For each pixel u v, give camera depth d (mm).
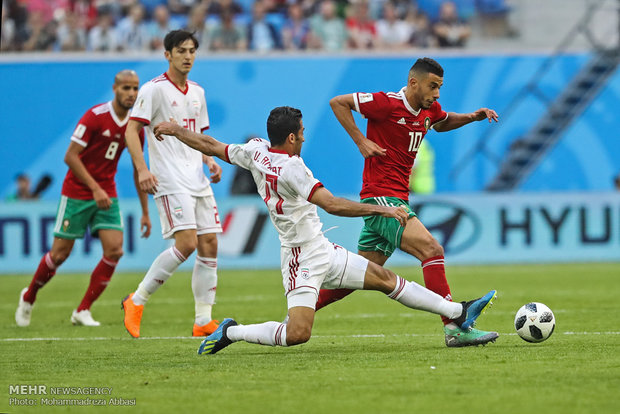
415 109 24172
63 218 32469
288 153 21875
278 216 21875
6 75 72250
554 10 80562
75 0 76812
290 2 78125
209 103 73125
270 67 73375
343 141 73500
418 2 81375
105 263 32469
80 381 19312
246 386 18172
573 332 27438
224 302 41156
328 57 73750
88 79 72875
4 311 39312
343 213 20578
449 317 23375
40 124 72500
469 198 64438
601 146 76562
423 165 74375
